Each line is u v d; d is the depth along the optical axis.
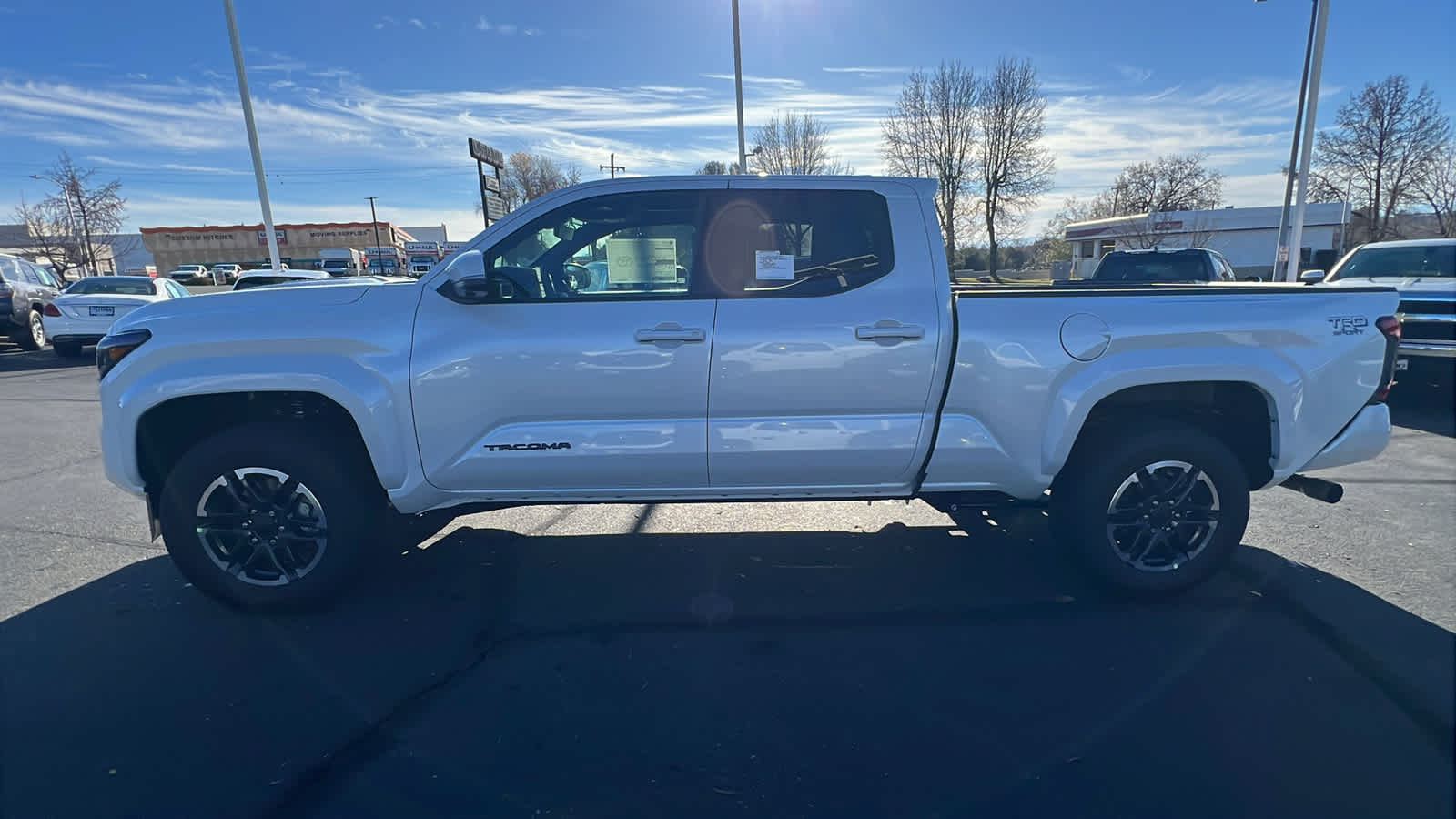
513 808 2.37
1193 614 3.64
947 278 3.68
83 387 11.59
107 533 4.95
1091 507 3.70
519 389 3.53
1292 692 2.97
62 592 3.98
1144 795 2.40
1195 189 49.91
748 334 3.54
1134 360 3.58
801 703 2.94
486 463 3.58
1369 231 33.59
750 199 3.71
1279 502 5.34
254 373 3.47
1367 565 4.20
